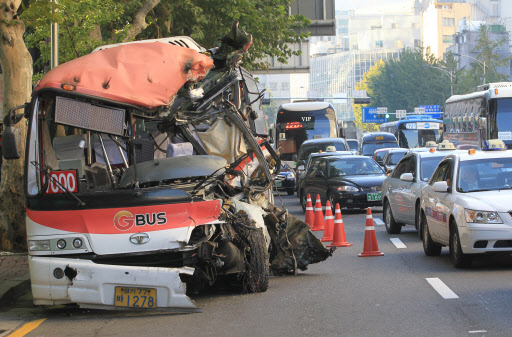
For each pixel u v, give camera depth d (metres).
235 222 9.85
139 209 8.88
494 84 32.59
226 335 7.68
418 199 16.06
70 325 8.55
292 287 10.64
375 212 24.36
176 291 8.73
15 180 14.61
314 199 24.80
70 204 8.84
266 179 10.94
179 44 12.40
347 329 7.77
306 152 38.25
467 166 12.79
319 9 47.34
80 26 19.09
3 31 14.14
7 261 13.35
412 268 12.12
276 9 31.83
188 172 9.27
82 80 8.88
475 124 33.47
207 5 30.84
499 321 7.84
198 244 9.06
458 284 10.30
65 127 9.23
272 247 11.55
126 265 8.96
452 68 128.50
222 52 11.45
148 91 9.17
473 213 11.37
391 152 33.69
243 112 11.89
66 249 8.81
